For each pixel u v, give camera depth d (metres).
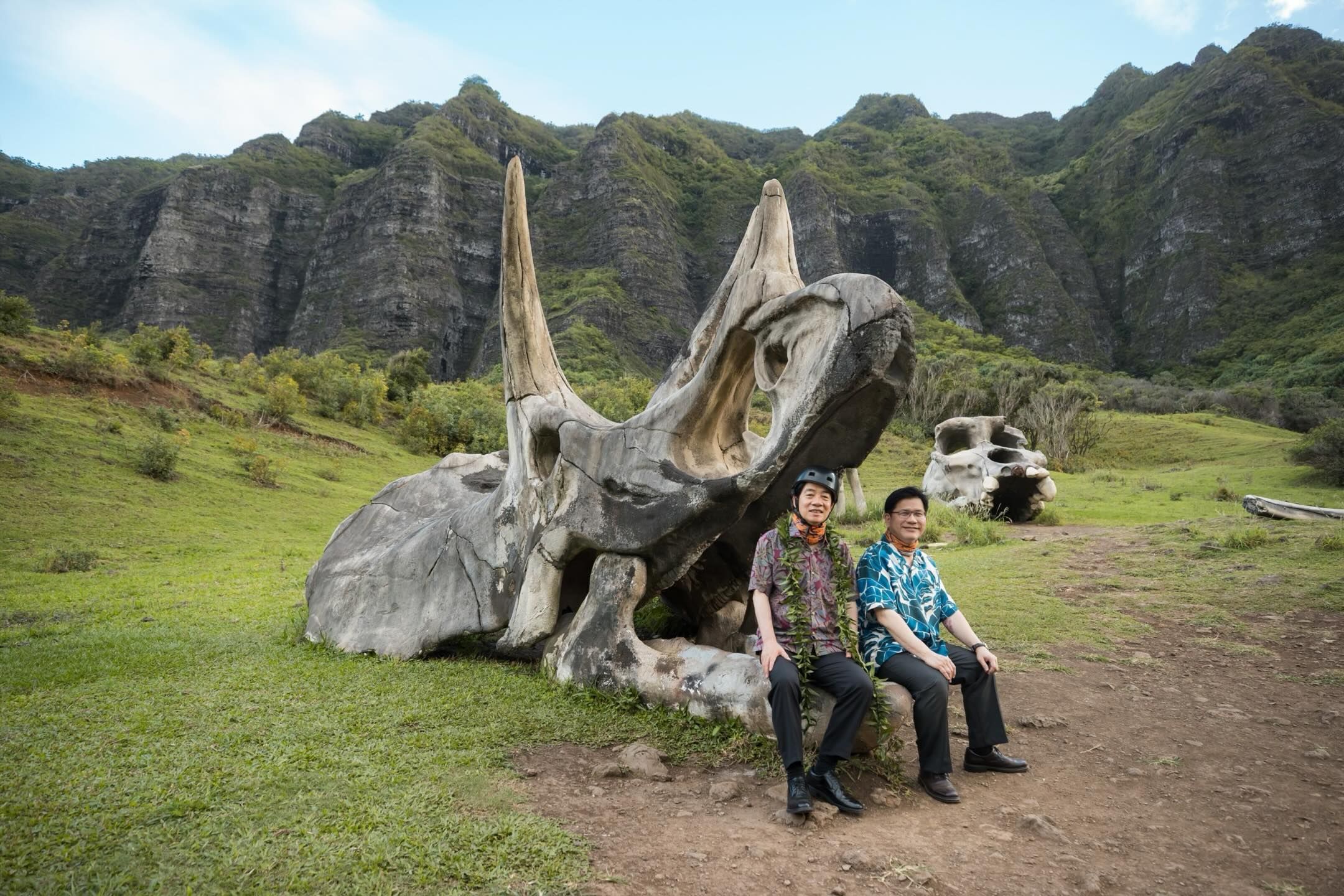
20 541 16.66
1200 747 4.31
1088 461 46.00
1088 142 183.38
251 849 2.86
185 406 35.34
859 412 4.53
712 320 6.17
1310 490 25.48
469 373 114.12
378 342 113.38
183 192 127.12
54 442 24.77
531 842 2.92
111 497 21.36
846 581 3.65
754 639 4.96
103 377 33.38
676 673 4.60
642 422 5.49
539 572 5.78
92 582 12.62
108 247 133.38
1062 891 2.71
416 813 3.18
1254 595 8.02
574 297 109.56
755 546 5.33
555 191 136.62
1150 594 8.49
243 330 121.88
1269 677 5.73
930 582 3.88
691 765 3.90
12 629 8.39
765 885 2.67
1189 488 26.62
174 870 2.71
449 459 8.34
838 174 151.62
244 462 29.00
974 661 3.90
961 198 151.25
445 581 6.49
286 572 13.83
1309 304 105.38
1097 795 3.63
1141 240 133.62
